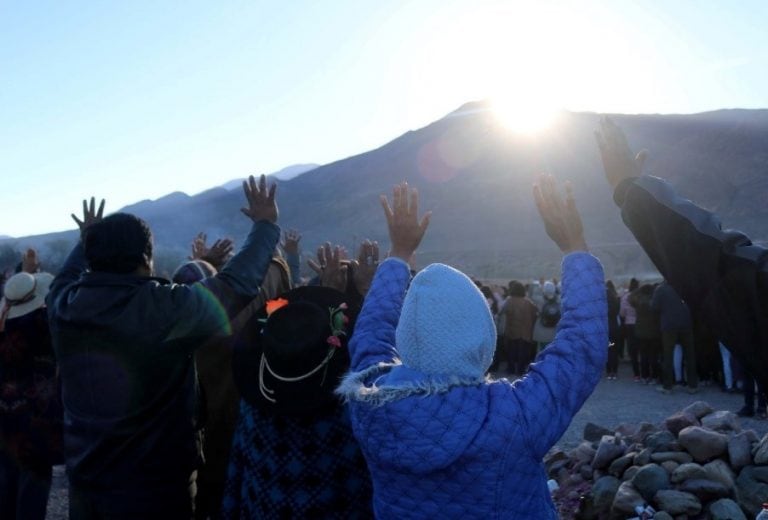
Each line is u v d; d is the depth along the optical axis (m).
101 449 3.23
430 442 2.12
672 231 2.06
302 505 3.00
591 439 7.45
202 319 3.20
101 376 3.19
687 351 13.50
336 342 3.01
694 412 6.35
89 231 3.34
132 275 3.31
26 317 4.99
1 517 5.09
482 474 2.12
